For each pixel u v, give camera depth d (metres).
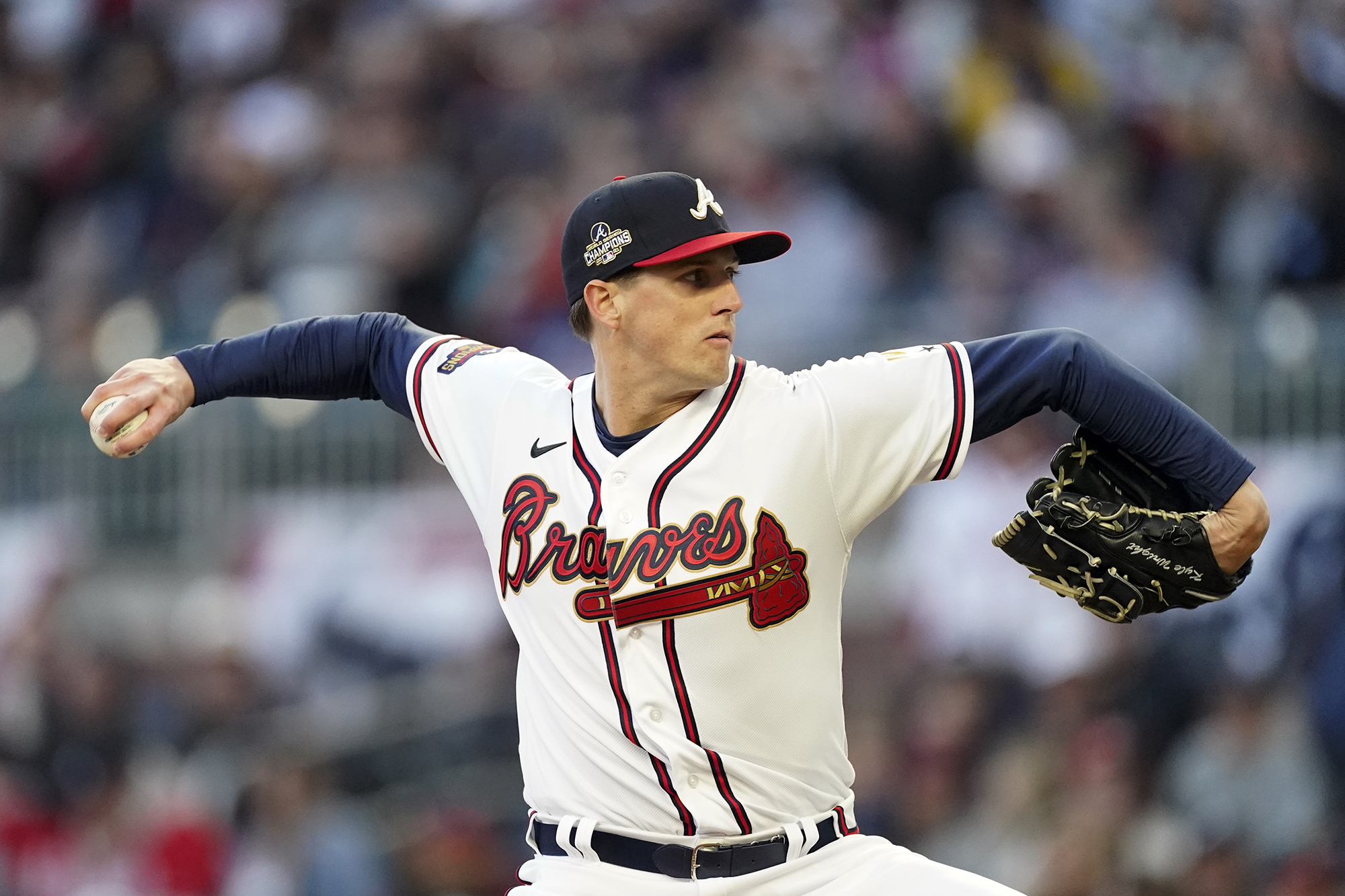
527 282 36.81
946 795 28.61
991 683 29.22
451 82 40.59
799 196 36.19
